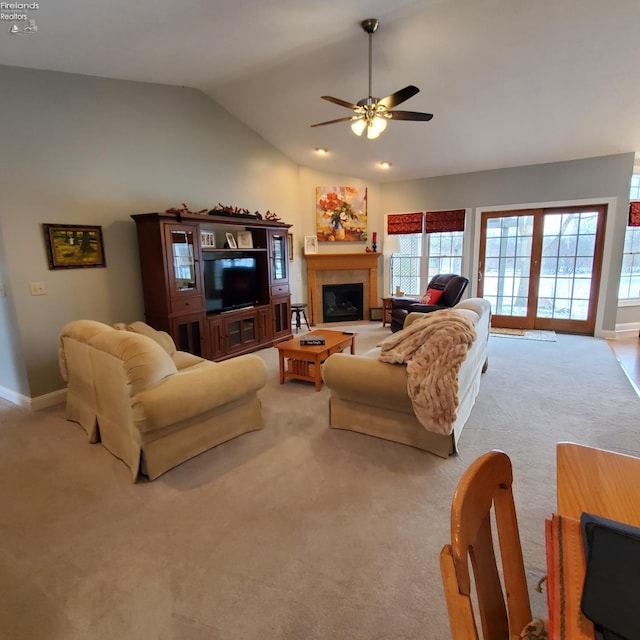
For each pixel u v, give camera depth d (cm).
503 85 398
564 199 574
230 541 184
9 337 341
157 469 234
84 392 285
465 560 65
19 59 305
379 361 258
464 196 645
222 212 461
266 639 139
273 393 367
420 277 703
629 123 456
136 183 409
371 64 368
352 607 150
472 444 267
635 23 304
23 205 326
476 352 311
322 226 676
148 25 284
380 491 219
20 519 203
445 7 297
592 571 59
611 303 561
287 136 557
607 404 331
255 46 341
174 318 402
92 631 143
